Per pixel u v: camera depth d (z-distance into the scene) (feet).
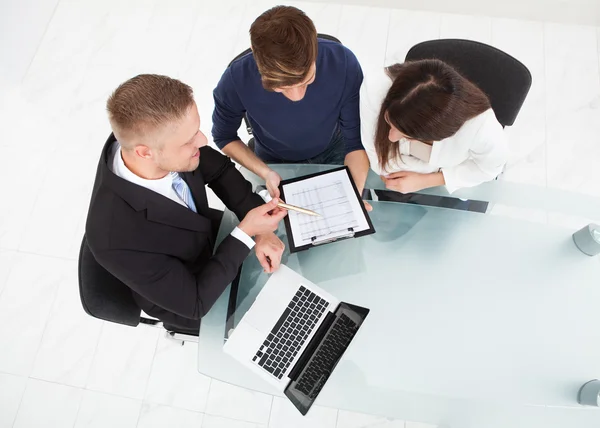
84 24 9.59
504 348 4.64
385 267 4.99
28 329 7.59
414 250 5.05
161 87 3.73
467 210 5.22
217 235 5.50
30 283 7.84
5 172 8.59
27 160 8.66
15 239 8.13
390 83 4.57
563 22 8.78
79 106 9.04
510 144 8.08
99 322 7.57
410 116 3.98
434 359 4.62
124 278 4.45
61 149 8.71
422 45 5.21
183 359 7.29
